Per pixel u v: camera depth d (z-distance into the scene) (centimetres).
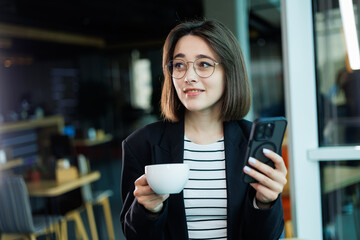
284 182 97
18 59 1075
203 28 112
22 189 307
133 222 104
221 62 112
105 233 436
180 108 123
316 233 175
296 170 173
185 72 112
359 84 172
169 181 91
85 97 1212
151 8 945
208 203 116
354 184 173
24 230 315
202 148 119
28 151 767
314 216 175
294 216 176
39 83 1146
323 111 176
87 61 1218
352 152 165
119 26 1138
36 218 346
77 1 770
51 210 356
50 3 761
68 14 873
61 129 829
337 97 175
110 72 1331
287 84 172
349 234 175
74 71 1208
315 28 173
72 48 1135
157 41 1227
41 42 1005
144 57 1327
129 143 123
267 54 991
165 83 123
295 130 172
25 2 740
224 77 115
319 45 174
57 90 1179
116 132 1247
